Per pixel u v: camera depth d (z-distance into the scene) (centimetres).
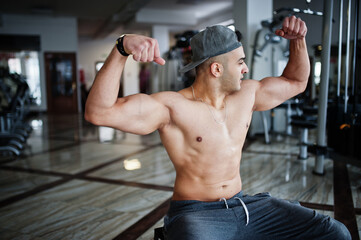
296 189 262
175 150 114
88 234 190
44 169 348
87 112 98
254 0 509
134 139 537
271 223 112
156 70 1055
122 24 1097
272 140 486
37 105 1049
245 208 112
